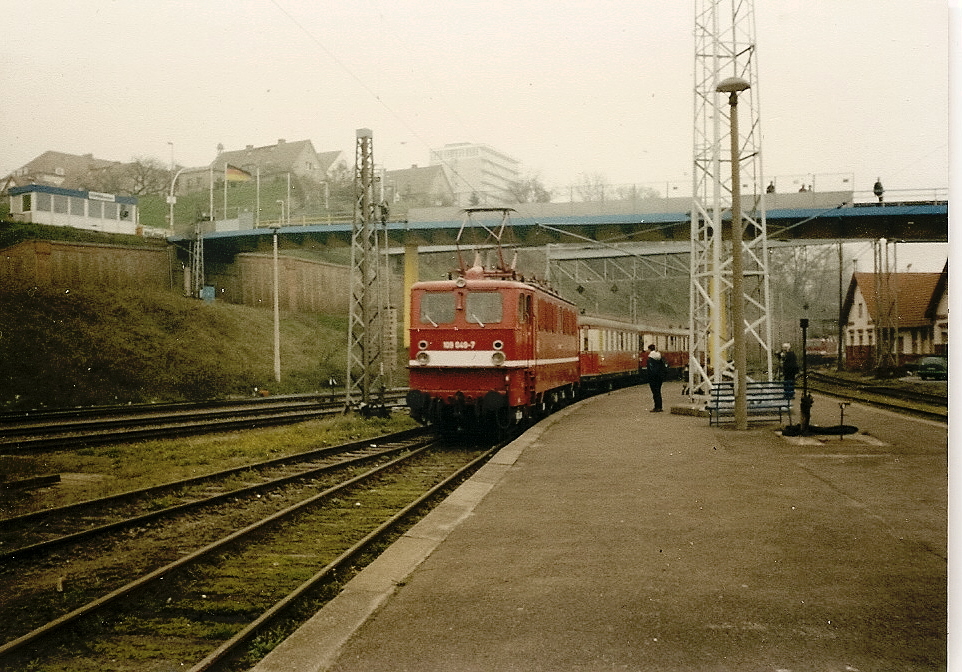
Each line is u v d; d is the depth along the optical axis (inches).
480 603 222.5
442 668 178.1
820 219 1451.8
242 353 1635.1
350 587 241.0
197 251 2075.5
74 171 3356.3
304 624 208.5
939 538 284.0
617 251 1793.8
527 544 289.6
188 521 379.9
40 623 238.7
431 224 1774.1
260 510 407.2
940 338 1967.3
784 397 687.1
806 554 265.1
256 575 285.9
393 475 522.0
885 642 188.7
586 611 213.2
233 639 208.2
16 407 1075.9
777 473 426.0
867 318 2301.9
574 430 660.7
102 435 682.2
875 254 1788.9
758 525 308.2
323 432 767.1
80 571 294.2
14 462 555.5
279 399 1296.8
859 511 329.1
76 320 1378.0
